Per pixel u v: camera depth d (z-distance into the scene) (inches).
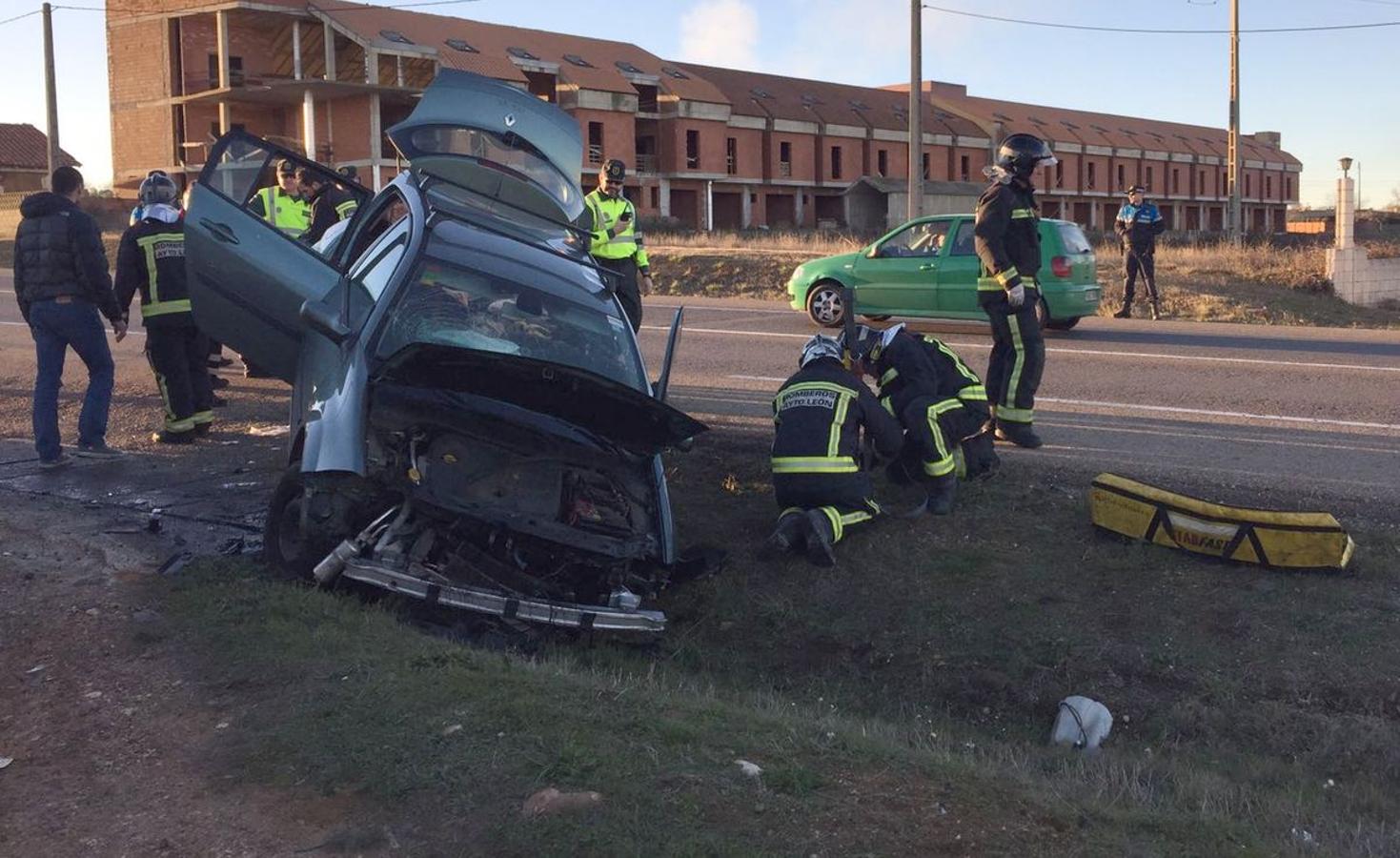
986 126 2967.5
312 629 194.2
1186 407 387.9
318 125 1969.7
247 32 2032.5
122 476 311.1
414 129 285.0
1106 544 258.8
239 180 289.4
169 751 158.9
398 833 136.4
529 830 134.0
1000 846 134.2
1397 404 385.1
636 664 224.1
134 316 661.3
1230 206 1334.9
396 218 273.7
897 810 140.4
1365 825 169.0
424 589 202.2
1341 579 238.4
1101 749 202.1
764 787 143.9
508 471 222.7
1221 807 170.9
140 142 2116.1
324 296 254.8
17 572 225.9
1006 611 239.3
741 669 235.1
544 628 223.6
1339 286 880.3
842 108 2758.4
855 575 255.6
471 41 2094.0
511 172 293.9
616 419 221.5
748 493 302.8
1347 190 901.8
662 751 152.3
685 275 942.4
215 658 184.4
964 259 570.3
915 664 231.5
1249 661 218.2
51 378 312.2
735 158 2516.0
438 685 171.0
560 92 2208.4
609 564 218.8
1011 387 315.0
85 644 192.4
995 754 193.5
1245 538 244.4
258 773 151.0
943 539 267.1
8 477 307.9
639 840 131.5
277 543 223.5
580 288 255.8
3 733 165.9
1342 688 209.0
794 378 269.9
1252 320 715.4
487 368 203.5
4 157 2736.2
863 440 286.4
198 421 353.7
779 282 910.4
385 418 214.8
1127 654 223.1
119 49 2111.2
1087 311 575.2
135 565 232.2
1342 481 290.8
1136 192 685.3
